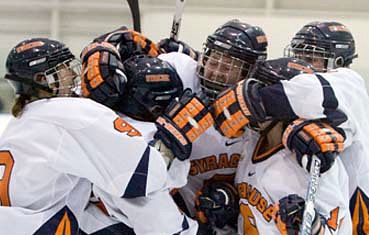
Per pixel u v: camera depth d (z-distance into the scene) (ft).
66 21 64.39
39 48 18.99
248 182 19.34
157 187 18.11
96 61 19.07
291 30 60.95
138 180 17.76
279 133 18.62
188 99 18.49
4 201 18.62
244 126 18.88
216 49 19.69
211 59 19.85
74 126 17.97
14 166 18.54
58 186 18.52
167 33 61.16
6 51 62.75
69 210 18.90
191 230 19.57
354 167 21.22
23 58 18.92
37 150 18.21
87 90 19.29
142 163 17.80
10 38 63.82
